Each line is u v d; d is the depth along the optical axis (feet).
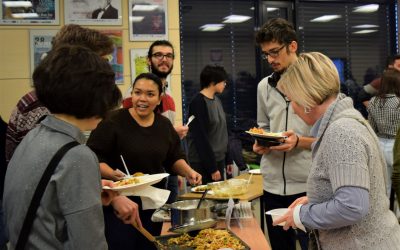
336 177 3.84
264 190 7.53
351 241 4.01
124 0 13.65
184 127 9.50
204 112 10.85
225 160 12.50
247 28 16.96
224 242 5.59
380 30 18.40
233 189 8.22
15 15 13.01
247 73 16.97
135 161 6.84
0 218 6.52
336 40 17.88
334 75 4.27
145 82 6.98
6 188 3.34
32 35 13.07
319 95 4.21
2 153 6.63
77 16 13.32
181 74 15.69
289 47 6.79
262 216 9.52
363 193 3.72
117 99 3.69
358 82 18.17
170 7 14.03
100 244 3.20
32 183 3.12
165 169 7.84
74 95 3.26
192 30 16.40
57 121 3.36
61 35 4.86
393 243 4.02
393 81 12.14
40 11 13.11
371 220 3.98
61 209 3.10
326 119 4.20
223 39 16.72
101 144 6.71
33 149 3.27
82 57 3.37
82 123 3.48
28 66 13.11
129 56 13.73
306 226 4.13
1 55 12.98
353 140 3.85
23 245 3.13
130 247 6.33
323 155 4.07
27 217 3.10
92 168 3.24
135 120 7.02
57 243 3.13
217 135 11.35
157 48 10.02
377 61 18.40
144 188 5.76
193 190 8.42
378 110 12.25
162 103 9.84
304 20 17.48
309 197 4.32
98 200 3.23
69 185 3.10
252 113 17.03
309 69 4.25
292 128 7.04
